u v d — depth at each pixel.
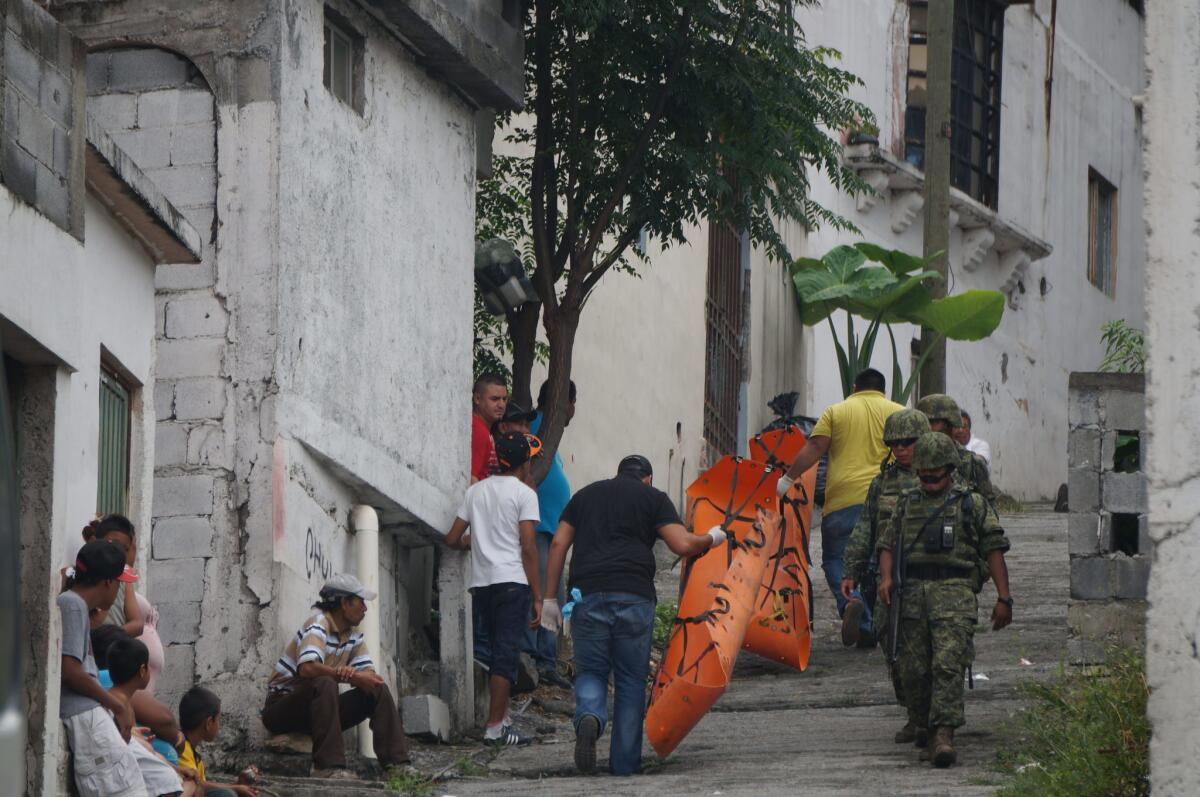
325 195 30.12
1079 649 28.73
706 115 39.38
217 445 28.41
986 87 83.38
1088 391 29.23
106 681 22.94
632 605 27.94
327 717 26.77
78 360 22.53
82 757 21.59
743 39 40.28
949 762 26.11
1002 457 84.50
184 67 29.11
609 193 40.38
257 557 28.12
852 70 73.31
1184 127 16.83
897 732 29.84
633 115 39.91
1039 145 88.81
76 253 22.53
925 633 27.12
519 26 37.28
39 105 21.50
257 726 27.64
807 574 33.50
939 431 30.12
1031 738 27.08
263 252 28.59
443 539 33.72
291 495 28.50
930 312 55.12
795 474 34.25
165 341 28.72
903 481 29.02
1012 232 83.38
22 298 20.91
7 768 8.30
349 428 30.59
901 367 76.38
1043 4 89.56
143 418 26.33
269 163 28.69
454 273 35.28
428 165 34.28
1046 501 87.56
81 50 22.73
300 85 29.39
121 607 25.69
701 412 61.56
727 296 65.19
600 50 39.38
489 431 36.44
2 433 9.02
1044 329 89.19
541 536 37.47
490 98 36.03
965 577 27.05
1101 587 28.78
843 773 26.06
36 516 21.91
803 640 33.00
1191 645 16.34
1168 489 16.56
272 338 28.48
